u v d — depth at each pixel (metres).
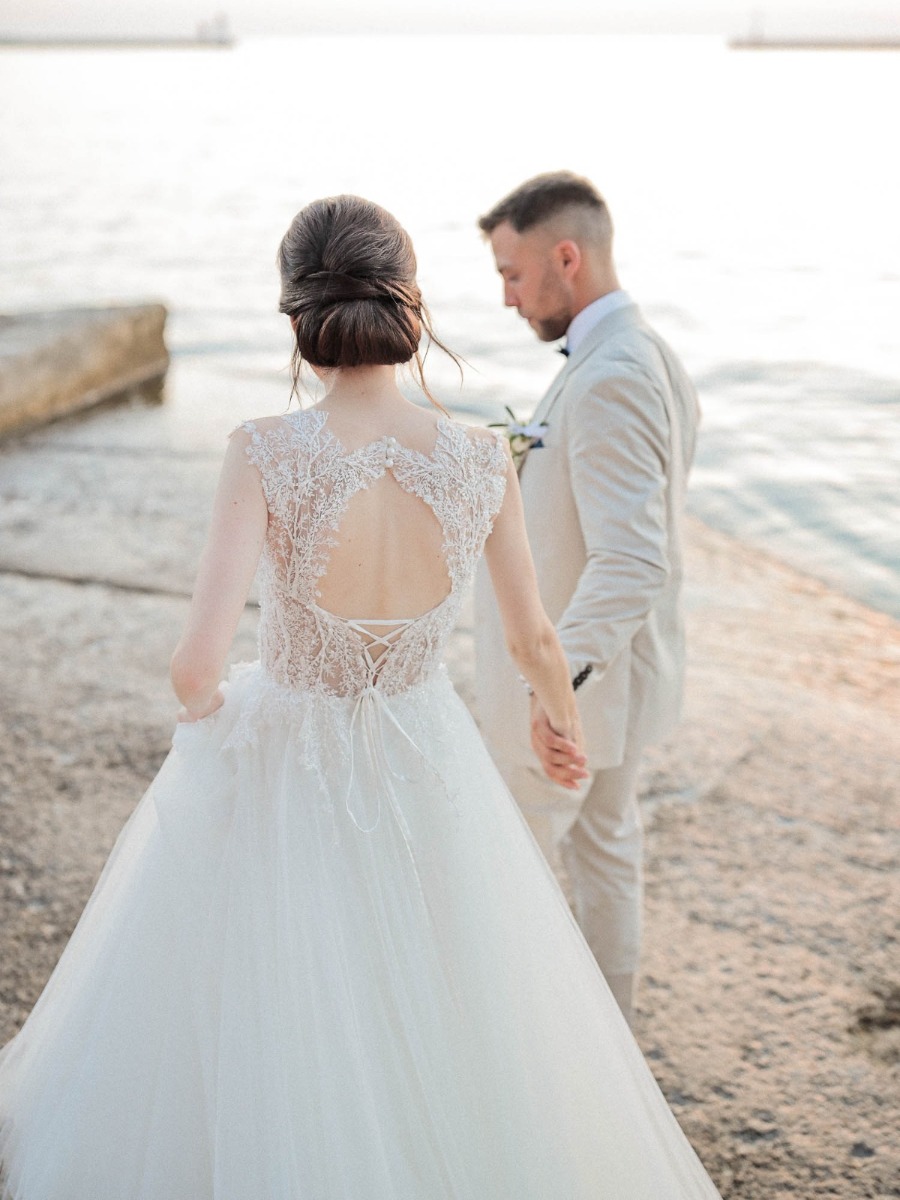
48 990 1.85
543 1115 1.57
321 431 1.47
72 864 2.80
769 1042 2.31
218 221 19.22
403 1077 1.49
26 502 5.88
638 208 19.55
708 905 2.73
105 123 38.16
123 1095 1.57
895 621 4.66
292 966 1.47
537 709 1.93
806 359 9.53
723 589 4.95
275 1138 1.41
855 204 19.69
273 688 1.58
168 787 1.59
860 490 6.34
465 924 1.58
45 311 9.29
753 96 48.34
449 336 10.77
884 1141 2.06
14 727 3.50
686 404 2.26
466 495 1.54
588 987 1.72
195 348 10.58
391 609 1.54
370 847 1.53
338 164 26.53
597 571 2.02
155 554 5.12
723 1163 2.02
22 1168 1.66
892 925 2.66
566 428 2.13
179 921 1.56
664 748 3.46
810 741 3.54
